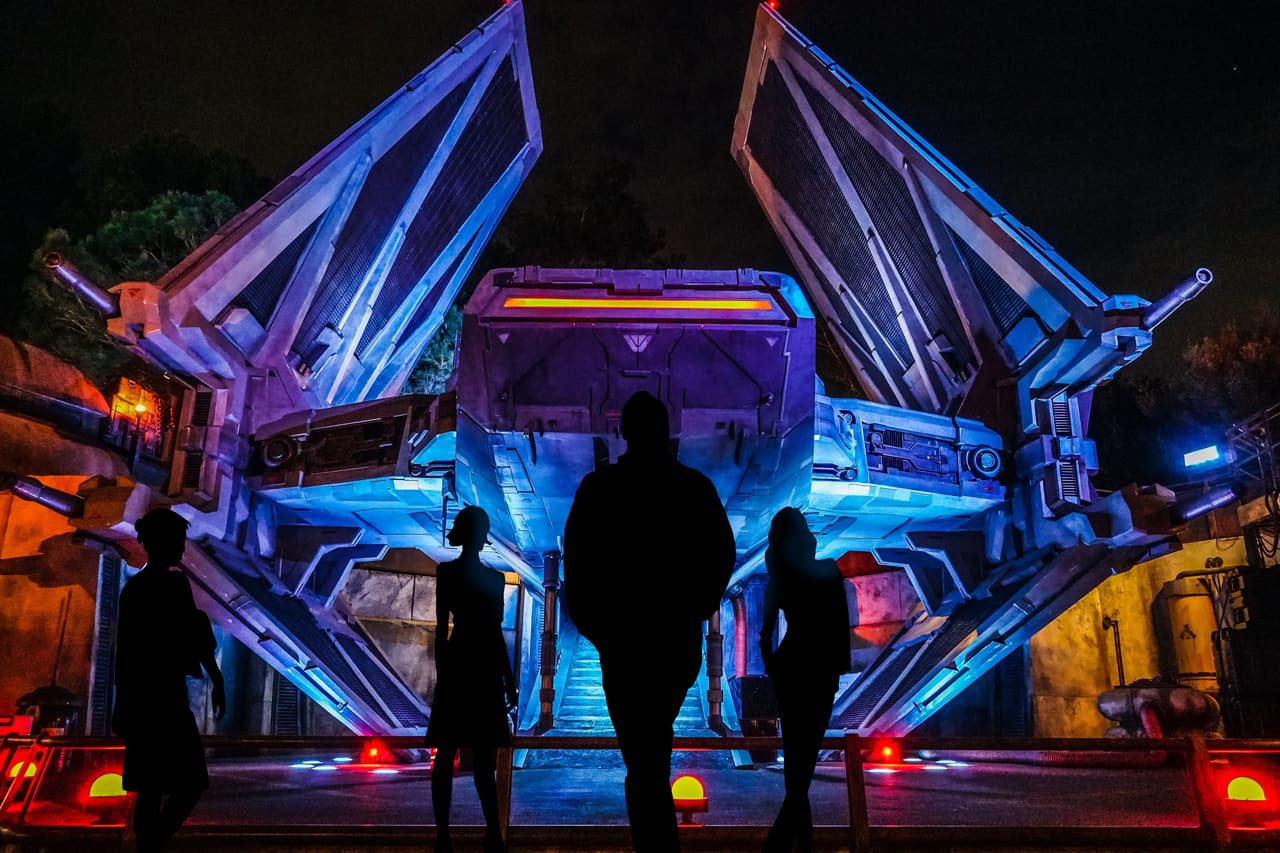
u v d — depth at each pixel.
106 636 17.14
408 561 29.88
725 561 3.90
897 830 6.34
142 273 34.62
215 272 18.61
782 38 28.97
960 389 24.80
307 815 8.80
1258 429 24.03
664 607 3.73
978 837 6.37
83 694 16.34
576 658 24.22
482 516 5.73
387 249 26.36
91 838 6.66
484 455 16.73
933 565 23.56
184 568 17.69
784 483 17.42
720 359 15.20
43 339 33.91
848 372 44.00
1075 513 18.97
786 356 15.09
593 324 14.73
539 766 17.17
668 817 3.49
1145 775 16.05
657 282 15.30
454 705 5.30
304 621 20.81
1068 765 19.30
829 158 28.25
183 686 5.46
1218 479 26.09
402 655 29.09
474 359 15.28
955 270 22.81
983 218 21.11
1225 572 23.83
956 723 24.80
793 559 5.02
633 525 3.85
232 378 19.64
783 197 33.12
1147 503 18.41
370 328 28.34
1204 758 6.55
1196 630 24.17
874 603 29.38
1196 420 41.00
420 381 44.06
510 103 31.28
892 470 19.58
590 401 15.62
